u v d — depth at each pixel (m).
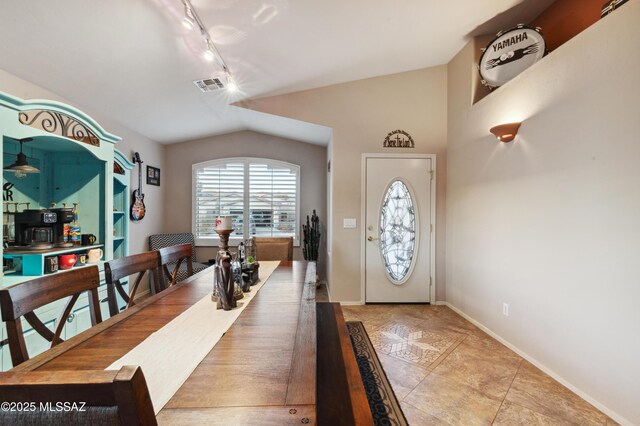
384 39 2.94
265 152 5.07
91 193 2.72
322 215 5.11
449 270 3.80
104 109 3.25
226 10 2.10
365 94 3.87
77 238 2.53
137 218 3.99
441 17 2.74
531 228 2.41
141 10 1.97
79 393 0.45
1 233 1.82
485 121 3.01
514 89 2.59
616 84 1.74
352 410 1.17
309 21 2.40
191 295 1.68
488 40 3.20
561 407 1.88
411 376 2.22
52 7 1.82
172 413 0.70
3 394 0.46
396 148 3.88
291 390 0.80
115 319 1.31
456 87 3.60
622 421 1.71
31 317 1.20
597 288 1.86
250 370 0.90
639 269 1.63
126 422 0.46
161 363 0.94
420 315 3.49
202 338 1.13
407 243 3.90
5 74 2.30
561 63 2.12
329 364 1.51
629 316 1.68
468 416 1.80
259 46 2.65
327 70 3.39
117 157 3.25
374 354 2.44
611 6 1.82
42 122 2.07
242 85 3.38
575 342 2.02
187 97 3.42
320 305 2.42
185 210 4.96
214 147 5.01
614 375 1.76
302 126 4.10
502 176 2.76
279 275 2.22
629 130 1.68
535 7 2.82
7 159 2.31
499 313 2.80
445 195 3.90
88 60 2.39
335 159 3.87
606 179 1.81
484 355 2.54
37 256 2.11
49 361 0.94
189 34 2.30
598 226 1.86
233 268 1.65
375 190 3.88
